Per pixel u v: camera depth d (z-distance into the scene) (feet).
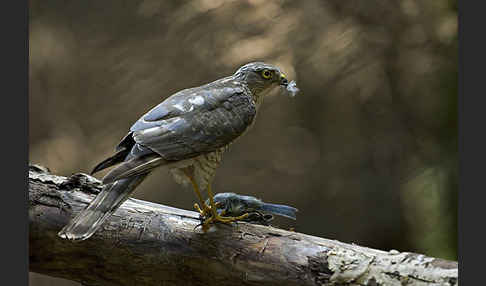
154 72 42.27
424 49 43.52
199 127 19.34
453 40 43.73
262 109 41.01
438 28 43.80
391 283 16.80
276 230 18.97
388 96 42.83
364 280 17.06
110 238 18.92
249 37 40.78
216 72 40.19
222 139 19.76
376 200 42.88
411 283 16.65
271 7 41.63
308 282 17.58
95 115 43.45
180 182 20.70
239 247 18.49
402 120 43.57
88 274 19.52
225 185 40.52
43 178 20.02
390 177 43.16
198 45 41.16
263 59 40.06
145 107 42.11
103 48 44.42
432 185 44.47
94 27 45.06
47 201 19.38
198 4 42.68
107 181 17.25
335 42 41.65
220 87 20.93
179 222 19.25
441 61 43.78
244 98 20.79
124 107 42.80
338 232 42.24
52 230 19.11
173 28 42.52
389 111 43.04
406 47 43.21
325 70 41.24
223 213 20.13
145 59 42.80
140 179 18.42
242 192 40.63
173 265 18.88
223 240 18.71
